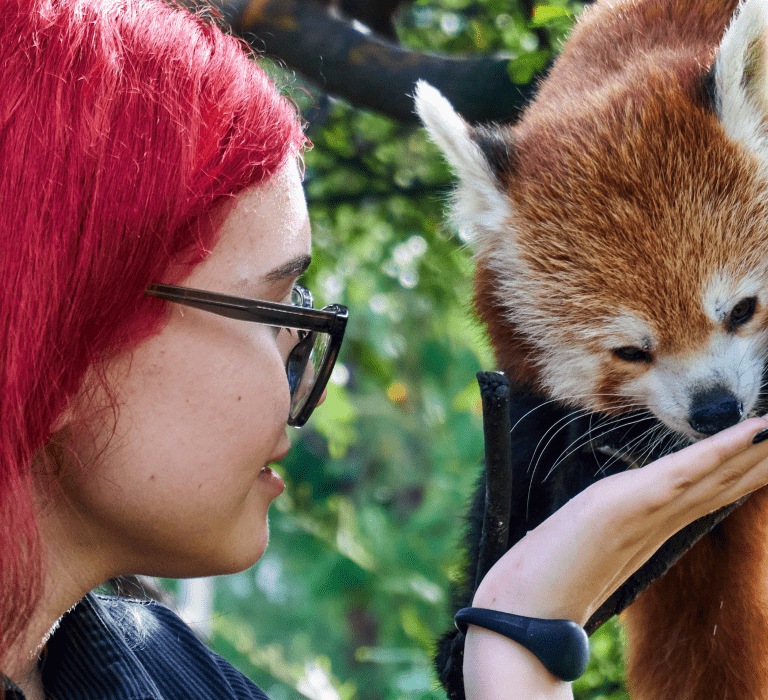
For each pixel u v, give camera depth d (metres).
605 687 3.28
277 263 1.06
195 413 1.01
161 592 1.74
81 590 1.09
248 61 1.12
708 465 1.22
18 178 0.84
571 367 2.41
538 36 3.24
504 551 1.34
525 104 3.01
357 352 6.26
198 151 0.96
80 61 0.89
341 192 4.95
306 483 7.82
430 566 7.65
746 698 2.36
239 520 1.12
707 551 2.31
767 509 2.28
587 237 2.29
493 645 1.21
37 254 0.84
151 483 1.00
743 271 2.19
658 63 2.39
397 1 3.87
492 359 2.83
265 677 7.57
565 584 1.22
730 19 2.46
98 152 0.87
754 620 2.34
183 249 0.97
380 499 8.88
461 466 8.09
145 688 1.11
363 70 3.26
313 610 9.73
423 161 4.88
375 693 8.68
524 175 2.46
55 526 1.04
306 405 1.30
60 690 1.13
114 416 0.93
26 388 0.84
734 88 2.17
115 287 0.88
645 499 1.22
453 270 5.05
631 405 2.37
